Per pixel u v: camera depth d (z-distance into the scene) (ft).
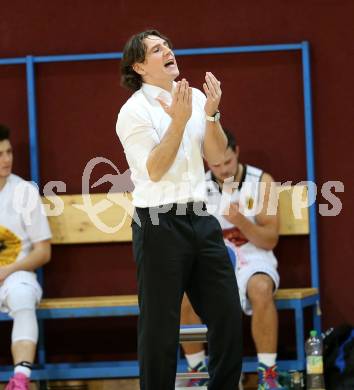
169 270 31.55
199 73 52.31
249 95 52.31
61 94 52.60
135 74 33.86
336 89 51.96
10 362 52.80
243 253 48.73
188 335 38.34
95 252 52.75
